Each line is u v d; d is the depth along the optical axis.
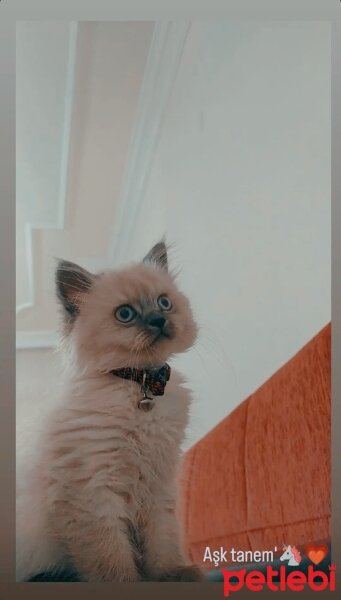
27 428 1.07
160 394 1.05
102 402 1.01
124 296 1.05
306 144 1.06
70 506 0.97
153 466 1.03
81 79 1.53
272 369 1.06
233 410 1.12
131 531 1.03
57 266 1.10
